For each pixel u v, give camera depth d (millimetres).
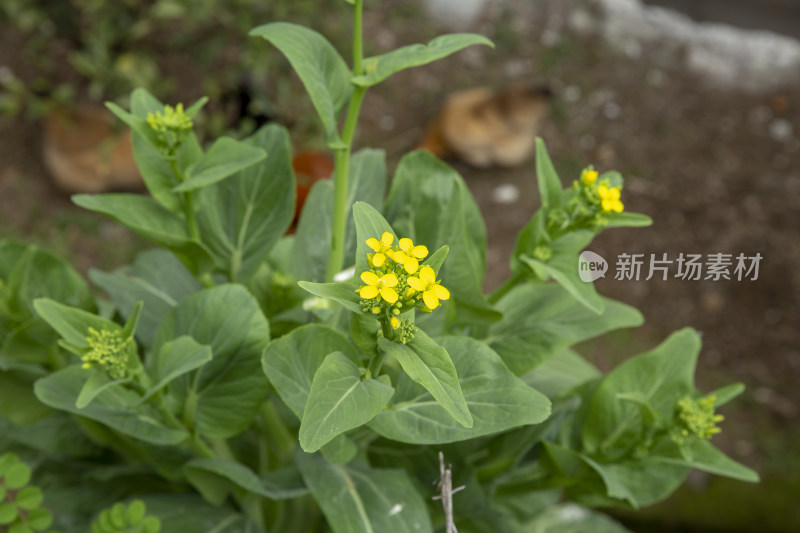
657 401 1563
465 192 1533
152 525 1406
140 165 1382
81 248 4012
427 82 5023
